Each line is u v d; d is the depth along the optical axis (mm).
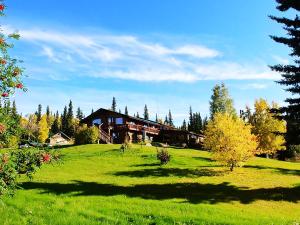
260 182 31844
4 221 13898
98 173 36281
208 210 18734
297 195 26391
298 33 25672
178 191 26156
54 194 21922
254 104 62094
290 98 26547
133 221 15203
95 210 17203
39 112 168750
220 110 81500
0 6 11484
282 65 26328
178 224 15031
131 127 70562
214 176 35000
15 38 11758
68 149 56000
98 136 65188
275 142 58906
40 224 13805
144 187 27312
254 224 15547
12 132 11352
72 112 141500
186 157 47531
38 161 11195
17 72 11508
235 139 37094
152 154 48594
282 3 26203
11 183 10602
